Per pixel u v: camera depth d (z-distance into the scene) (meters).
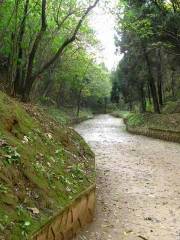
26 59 16.89
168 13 24.41
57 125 13.64
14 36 15.15
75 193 8.13
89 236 7.94
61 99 51.50
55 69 29.78
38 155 8.58
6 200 6.08
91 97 86.44
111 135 33.72
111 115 86.06
